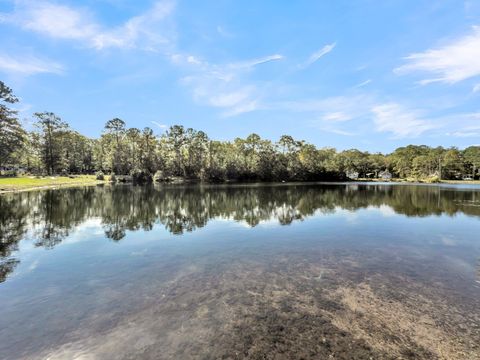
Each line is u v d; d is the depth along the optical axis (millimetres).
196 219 16766
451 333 4770
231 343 4438
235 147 85875
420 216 18000
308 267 8156
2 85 48344
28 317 5328
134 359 4078
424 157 91688
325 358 4098
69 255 9484
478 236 12250
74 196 29562
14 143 51938
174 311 5484
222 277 7348
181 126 74625
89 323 5086
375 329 4875
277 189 44719
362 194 35969
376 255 9398
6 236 12359
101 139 82750
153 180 63812
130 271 7852
